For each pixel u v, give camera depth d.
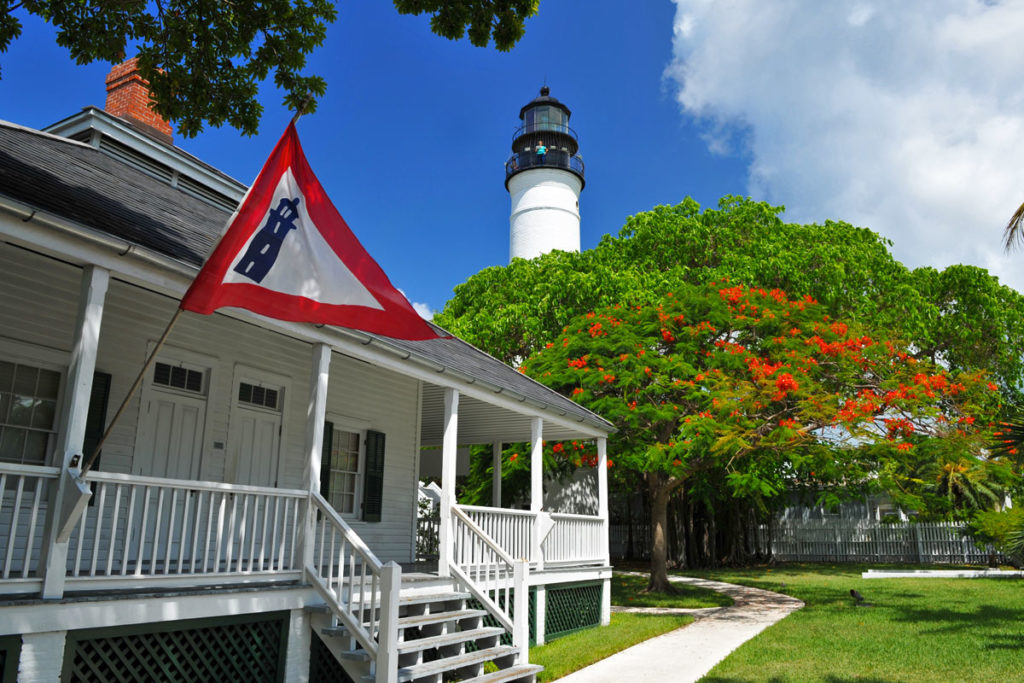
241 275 5.55
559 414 12.47
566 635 11.87
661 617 13.88
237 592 6.20
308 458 7.30
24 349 7.16
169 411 8.66
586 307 24.05
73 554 7.26
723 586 20.48
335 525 6.90
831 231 26.30
